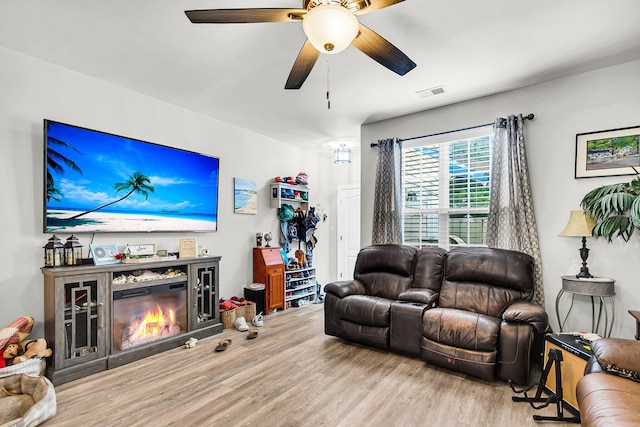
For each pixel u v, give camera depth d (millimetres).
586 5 2043
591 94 2947
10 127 2617
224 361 2941
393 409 2164
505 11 2105
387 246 3896
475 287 3131
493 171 3385
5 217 2594
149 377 2617
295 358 3010
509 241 3238
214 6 2074
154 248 3404
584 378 1726
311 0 1646
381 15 2143
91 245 2893
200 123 4062
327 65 2816
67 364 2549
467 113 3660
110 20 2209
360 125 4547
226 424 1991
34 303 2717
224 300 4254
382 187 4199
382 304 3164
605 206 2600
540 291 3098
